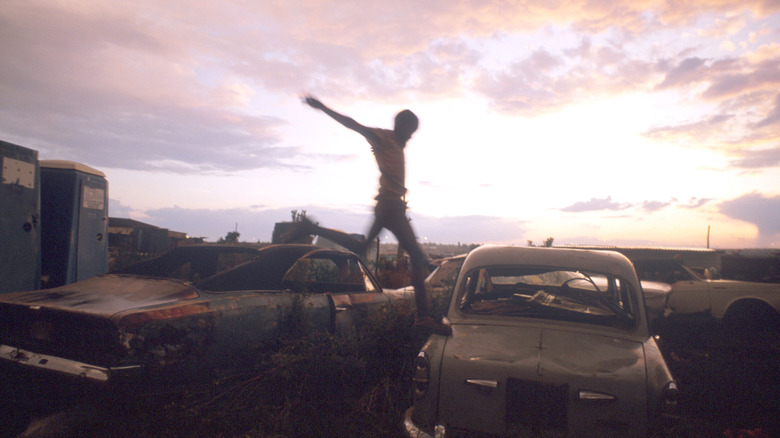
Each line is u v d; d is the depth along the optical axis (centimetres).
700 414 459
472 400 299
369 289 591
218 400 377
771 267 1209
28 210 588
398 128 325
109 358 315
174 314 356
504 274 436
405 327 448
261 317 423
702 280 904
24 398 341
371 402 383
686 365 642
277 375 396
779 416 455
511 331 343
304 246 517
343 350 430
